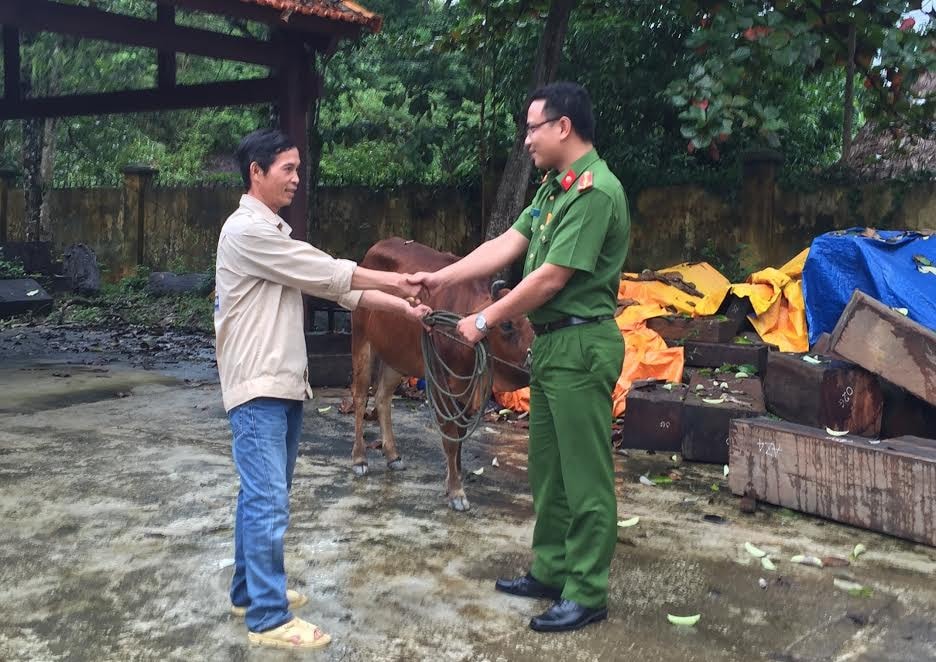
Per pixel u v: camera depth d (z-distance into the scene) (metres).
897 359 5.10
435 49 8.93
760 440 4.50
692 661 2.88
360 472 4.96
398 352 4.56
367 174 13.47
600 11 9.70
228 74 16.38
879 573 3.66
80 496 4.47
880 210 8.80
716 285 7.26
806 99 9.91
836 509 4.24
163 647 2.93
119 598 3.30
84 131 16.94
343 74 12.33
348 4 8.20
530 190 10.39
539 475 3.29
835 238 6.36
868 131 10.30
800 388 5.54
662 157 10.18
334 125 12.56
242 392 2.85
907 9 6.53
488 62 10.43
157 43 7.58
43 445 5.48
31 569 3.55
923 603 3.37
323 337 7.74
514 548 3.87
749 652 2.96
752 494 4.54
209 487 4.65
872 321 5.18
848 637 3.08
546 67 8.05
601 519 3.09
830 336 5.65
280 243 2.86
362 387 4.96
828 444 4.25
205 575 3.52
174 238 15.12
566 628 3.08
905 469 3.99
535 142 3.06
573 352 3.03
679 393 5.71
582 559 3.12
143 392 7.29
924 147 9.12
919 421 5.62
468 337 3.11
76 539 3.88
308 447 5.55
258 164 2.91
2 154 18.59
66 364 8.82
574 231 2.94
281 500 2.90
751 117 6.52
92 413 6.44
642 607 3.30
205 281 13.62
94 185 16.78
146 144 19.52
